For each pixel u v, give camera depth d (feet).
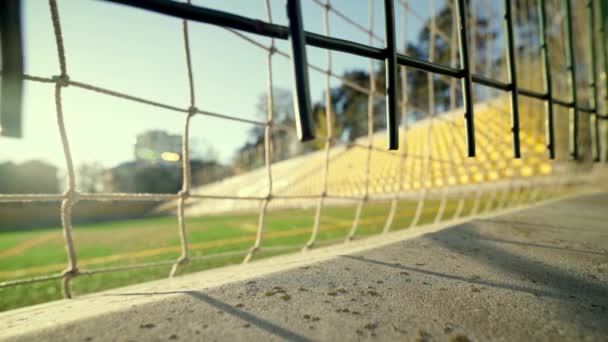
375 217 20.42
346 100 68.23
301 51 1.16
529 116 18.33
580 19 14.40
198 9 1.07
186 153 3.16
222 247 13.70
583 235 3.52
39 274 11.50
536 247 3.01
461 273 2.26
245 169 87.81
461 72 2.09
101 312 1.63
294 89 1.17
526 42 13.58
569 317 1.56
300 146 63.52
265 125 3.90
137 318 1.56
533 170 18.58
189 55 3.11
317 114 70.85
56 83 2.08
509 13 2.65
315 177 45.50
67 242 2.34
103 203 71.31
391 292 1.91
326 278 2.17
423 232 3.90
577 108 3.62
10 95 0.90
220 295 1.86
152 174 95.81
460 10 2.09
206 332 1.43
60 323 1.50
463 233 3.65
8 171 83.15
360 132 65.31
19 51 0.91
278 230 18.30
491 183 20.65
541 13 3.24
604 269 2.33
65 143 2.26
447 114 35.60
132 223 41.70
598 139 4.37
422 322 1.52
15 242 24.82
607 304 1.72
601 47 5.67
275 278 2.17
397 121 1.63
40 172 87.71
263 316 1.58
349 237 5.05
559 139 16.81
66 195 2.33
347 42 1.47
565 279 2.12
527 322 1.51
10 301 6.12
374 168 36.22
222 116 3.42
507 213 5.27
